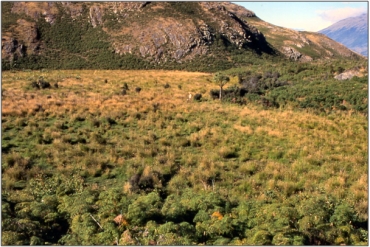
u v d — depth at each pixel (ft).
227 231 27.55
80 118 68.80
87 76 163.02
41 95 93.04
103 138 56.39
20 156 44.65
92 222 28.63
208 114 79.15
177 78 169.58
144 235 27.07
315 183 40.68
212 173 43.16
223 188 39.32
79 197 33.01
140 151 50.24
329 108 97.60
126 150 50.24
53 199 33.68
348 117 83.66
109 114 72.38
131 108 79.30
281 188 39.17
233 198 35.81
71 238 26.71
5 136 54.65
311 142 57.88
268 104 99.86
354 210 32.83
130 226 28.43
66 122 65.92
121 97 95.71
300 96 113.50
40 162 45.39
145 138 57.11
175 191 38.52
